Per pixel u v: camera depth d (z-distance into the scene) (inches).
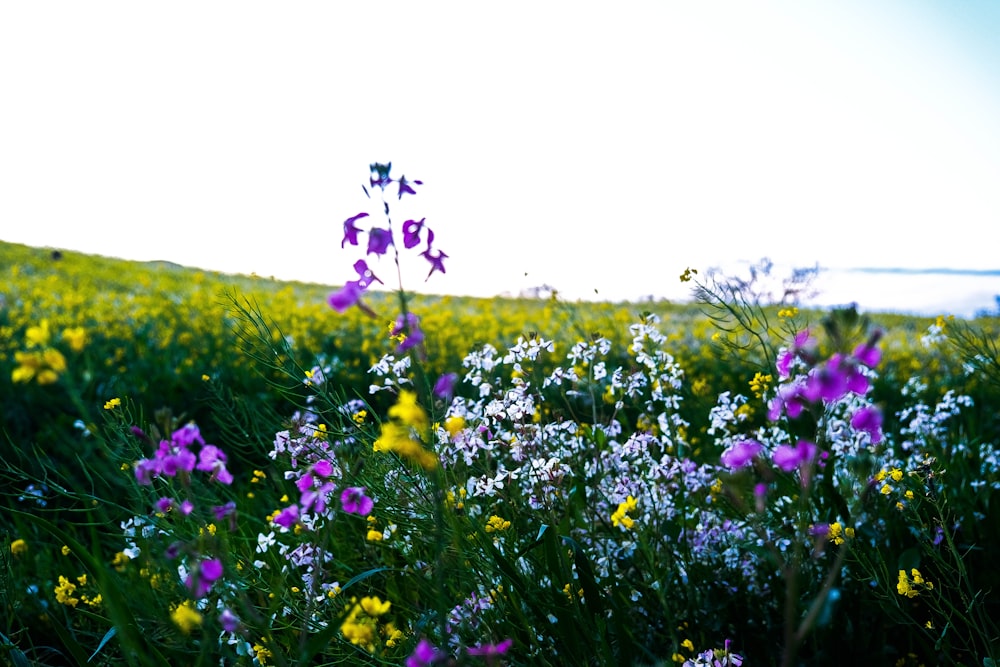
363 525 120.1
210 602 88.2
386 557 116.7
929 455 130.3
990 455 145.9
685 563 113.8
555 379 124.3
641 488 120.2
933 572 111.0
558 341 294.8
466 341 350.6
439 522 59.4
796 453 51.3
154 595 102.1
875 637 107.9
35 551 138.1
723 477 53.1
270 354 116.3
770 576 108.8
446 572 97.3
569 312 237.6
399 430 58.3
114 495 136.9
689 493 130.0
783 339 127.3
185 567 86.0
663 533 116.0
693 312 441.4
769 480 52.2
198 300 485.1
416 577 98.8
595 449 127.1
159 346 336.5
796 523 108.0
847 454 120.2
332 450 103.1
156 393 252.7
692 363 293.9
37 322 405.1
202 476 104.0
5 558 110.8
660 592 99.8
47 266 799.7
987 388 211.8
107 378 253.4
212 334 351.6
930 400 218.4
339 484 79.4
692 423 175.3
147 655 81.8
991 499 120.7
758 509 52.3
